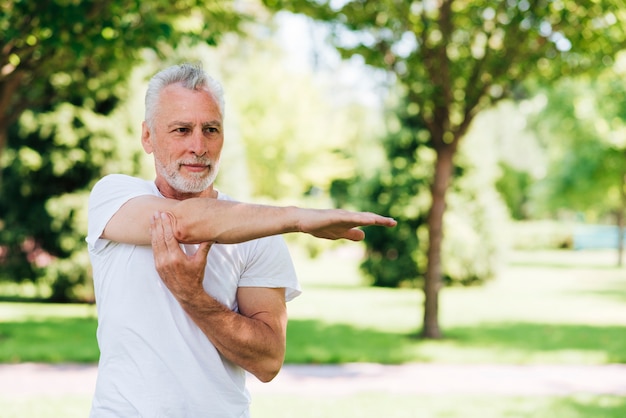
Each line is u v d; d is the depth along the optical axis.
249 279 2.29
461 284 21.19
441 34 10.16
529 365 9.16
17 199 15.20
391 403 6.88
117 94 15.16
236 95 28.66
